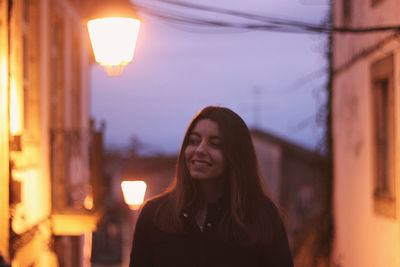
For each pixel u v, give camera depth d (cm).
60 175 920
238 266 238
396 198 644
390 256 665
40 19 780
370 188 767
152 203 254
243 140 244
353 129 867
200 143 242
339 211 980
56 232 828
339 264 967
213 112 245
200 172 239
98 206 888
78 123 1130
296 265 1230
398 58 629
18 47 660
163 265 243
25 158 683
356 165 851
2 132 536
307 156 3194
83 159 1112
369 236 767
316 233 1095
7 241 548
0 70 529
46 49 826
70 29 1032
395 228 647
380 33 696
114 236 2716
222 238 238
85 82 1206
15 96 645
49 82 845
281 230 246
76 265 1082
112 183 2702
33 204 721
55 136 864
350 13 881
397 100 638
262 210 244
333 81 1018
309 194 3238
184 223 239
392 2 645
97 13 442
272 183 3281
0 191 532
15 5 654
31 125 759
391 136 661
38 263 738
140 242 250
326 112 1030
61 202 909
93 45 445
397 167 642
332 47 1023
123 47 442
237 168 240
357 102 839
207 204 247
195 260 239
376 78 723
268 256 241
